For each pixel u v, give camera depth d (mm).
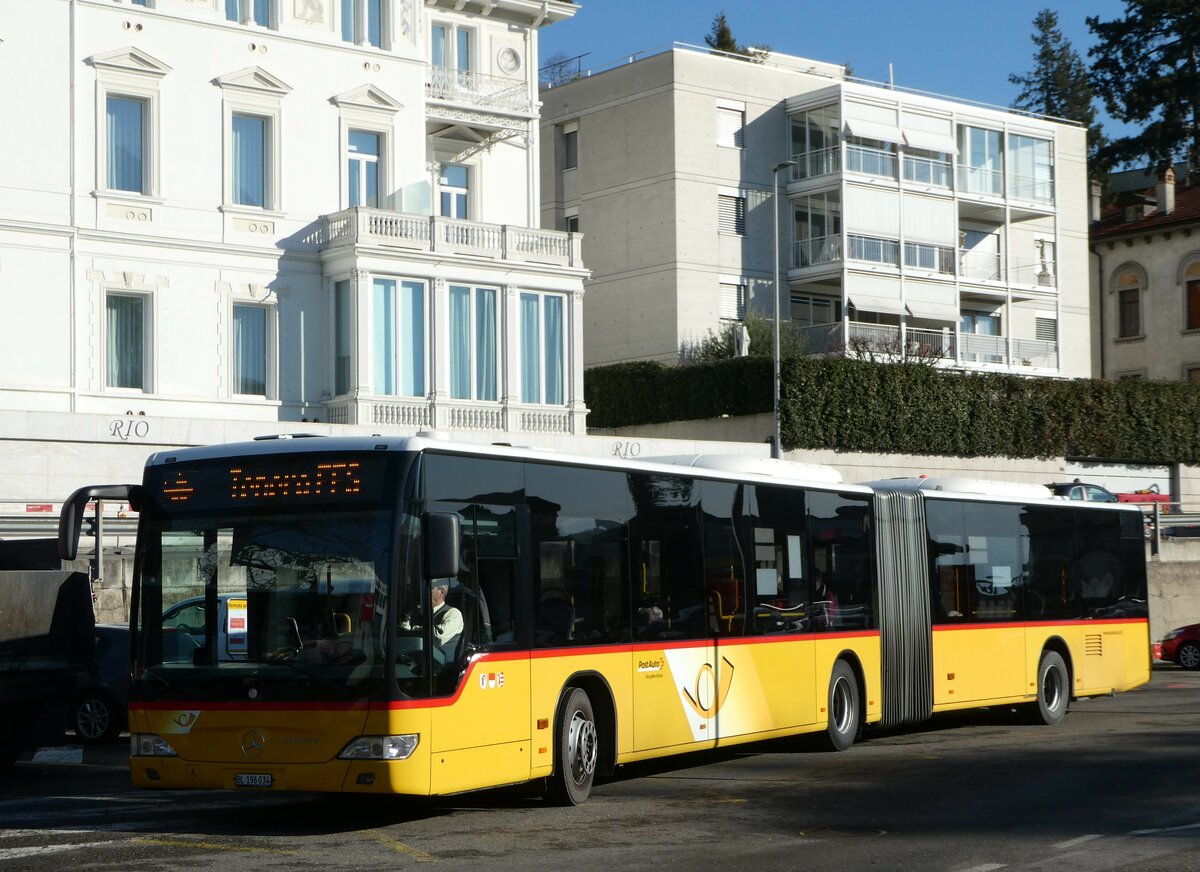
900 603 20219
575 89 60781
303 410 41594
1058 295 66438
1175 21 84000
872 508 19891
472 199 47188
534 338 44812
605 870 10742
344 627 12000
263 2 41438
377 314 41625
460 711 12406
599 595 14586
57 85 37906
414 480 12258
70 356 37844
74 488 34531
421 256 42125
